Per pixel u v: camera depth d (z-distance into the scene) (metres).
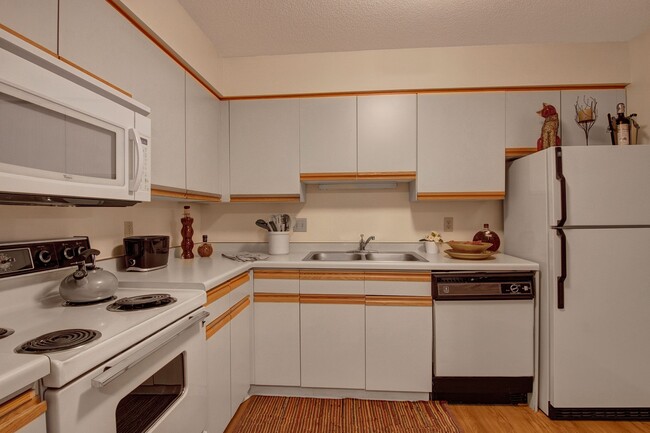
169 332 1.03
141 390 0.96
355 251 2.51
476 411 1.89
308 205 2.62
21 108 0.79
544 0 1.77
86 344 0.77
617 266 1.75
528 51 2.20
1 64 0.73
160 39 1.55
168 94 1.63
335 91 2.28
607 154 1.75
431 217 2.54
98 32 1.17
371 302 1.97
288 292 2.03
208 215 2.66
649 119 2.01
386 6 1.82
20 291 1.11
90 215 1.51
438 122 2.22
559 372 1.79
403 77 2.25
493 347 1.91
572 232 1.77
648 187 1.74
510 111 2.20
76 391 0.71
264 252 2.57
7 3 0.87
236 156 2.33
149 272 1.64
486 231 2.41
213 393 1.46
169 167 1.63
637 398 1.76
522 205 2.13
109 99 1.09
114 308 1.09
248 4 1.78
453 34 2.09
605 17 1.91
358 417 1.83
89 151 0.99
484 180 2.20
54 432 0.67
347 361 1.99
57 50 1.01
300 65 2.30
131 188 1.15
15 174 0.77
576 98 2.18
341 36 2.10
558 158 1.77
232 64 2.34
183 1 1.73
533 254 1.99
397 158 2.25
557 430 1.71
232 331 1.71
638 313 1.75
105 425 0.78
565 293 1.78
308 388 2.05
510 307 1.90
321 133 2.29
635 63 2.11
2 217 1.12
